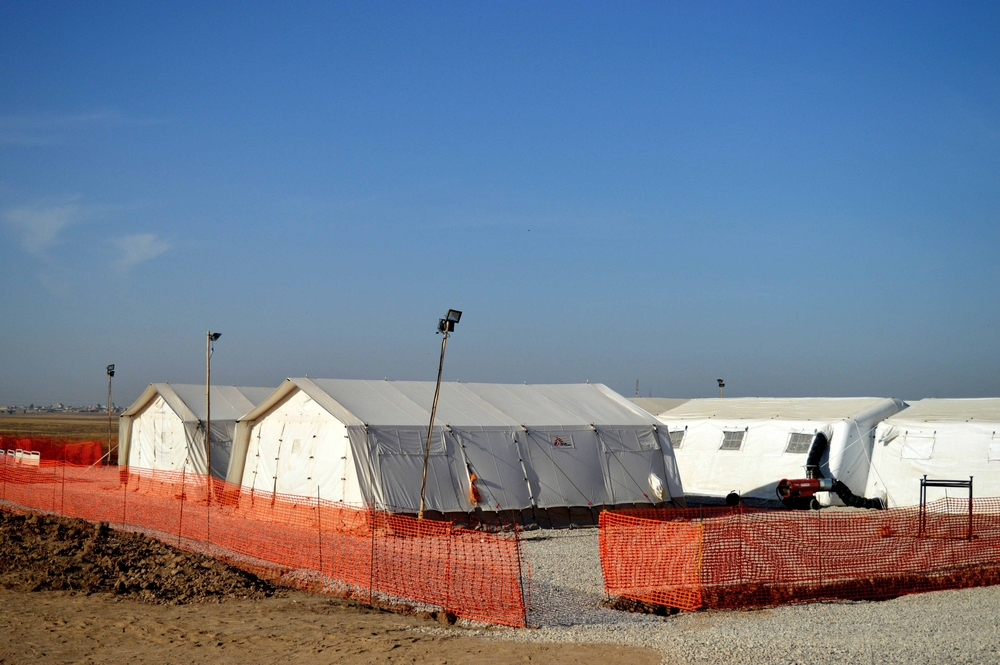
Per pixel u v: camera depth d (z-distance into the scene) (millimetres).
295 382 28594
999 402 36500
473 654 11750
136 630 13375
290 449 28641
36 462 46656
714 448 39219
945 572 18234
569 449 29859
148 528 24312
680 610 14922
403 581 16812
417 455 26719
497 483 27500
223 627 13492
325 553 19984
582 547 22875
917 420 34656
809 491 33250
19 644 12617
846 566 18281
